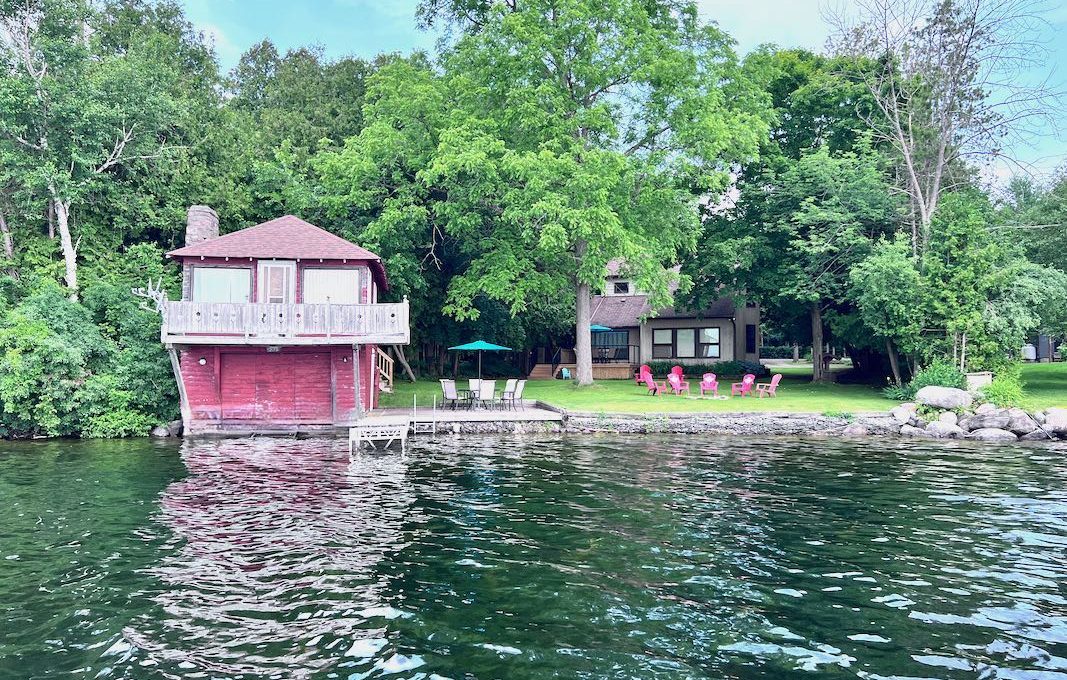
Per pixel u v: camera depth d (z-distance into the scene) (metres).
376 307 22.11
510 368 46.97
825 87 31.14
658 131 28.91
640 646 6.42
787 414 22.38
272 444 20.20
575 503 12.21
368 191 29.56
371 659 6.16
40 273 24.77
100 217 28.66
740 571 8.55
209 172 32.09
